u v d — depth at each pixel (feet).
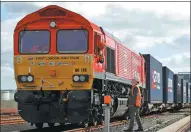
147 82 95.09
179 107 163.63
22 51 47.26
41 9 47.57
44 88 46.19
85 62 45.91
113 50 58.34
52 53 46.62
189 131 61.98
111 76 56.29
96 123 52.85
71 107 45.50
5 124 63.87
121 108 62.34
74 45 46.47
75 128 53.83
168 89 126.11
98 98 50.42
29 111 46.24
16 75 47.09
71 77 45.96
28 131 49.70
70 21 46.98
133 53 75.56
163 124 65.21
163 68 123.54
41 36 47.21
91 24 47.14
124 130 48.16
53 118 46.16
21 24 47.78
